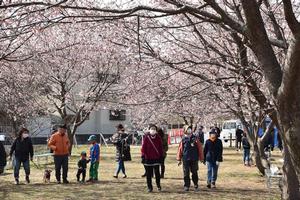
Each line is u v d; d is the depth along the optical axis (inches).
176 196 474.9
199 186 555.2
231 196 474.0
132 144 1734.7
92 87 991.0
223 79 351.9
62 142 588.4
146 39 398.6
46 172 599.8
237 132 1291.8
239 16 277.6
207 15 212.1
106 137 1984.5
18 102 984.9
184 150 514.0
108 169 778.2
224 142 1674.5
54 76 986.7
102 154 1205.7
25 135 587.5
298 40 159.9
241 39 328.5
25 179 618.8
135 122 1123.9
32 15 239.9
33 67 847.1
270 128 628.4
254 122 626.2
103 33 397.7
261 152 636.7
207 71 418.6
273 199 454.9
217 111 609.0
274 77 180.4
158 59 382.3
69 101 1082.1
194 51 427.2
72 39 591.2
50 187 547.5
